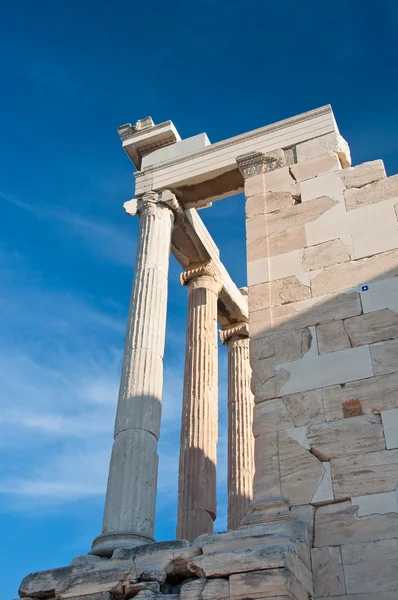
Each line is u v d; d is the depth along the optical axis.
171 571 9.73
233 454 18.31
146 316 14.30
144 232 15.91
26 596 10.30
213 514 15.80
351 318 11.87
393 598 9.03
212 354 17.97
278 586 8.32
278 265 13.20
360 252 12.59
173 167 16.75
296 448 10.93
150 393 13.24
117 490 11.93
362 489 10.11
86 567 10.24
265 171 14.95
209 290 18.86
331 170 14.09
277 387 11.71
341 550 9.66
